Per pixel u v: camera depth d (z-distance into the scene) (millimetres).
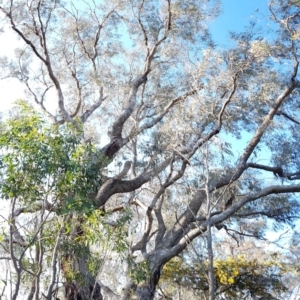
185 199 15578
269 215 18531
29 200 8695
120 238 9992
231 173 15562
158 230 15742
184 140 14773
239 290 18688
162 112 17734
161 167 15719
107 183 14812
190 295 20828
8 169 8328
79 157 8906
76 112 18391
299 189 16094
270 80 14969
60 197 8758
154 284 13953
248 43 14625
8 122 8695
